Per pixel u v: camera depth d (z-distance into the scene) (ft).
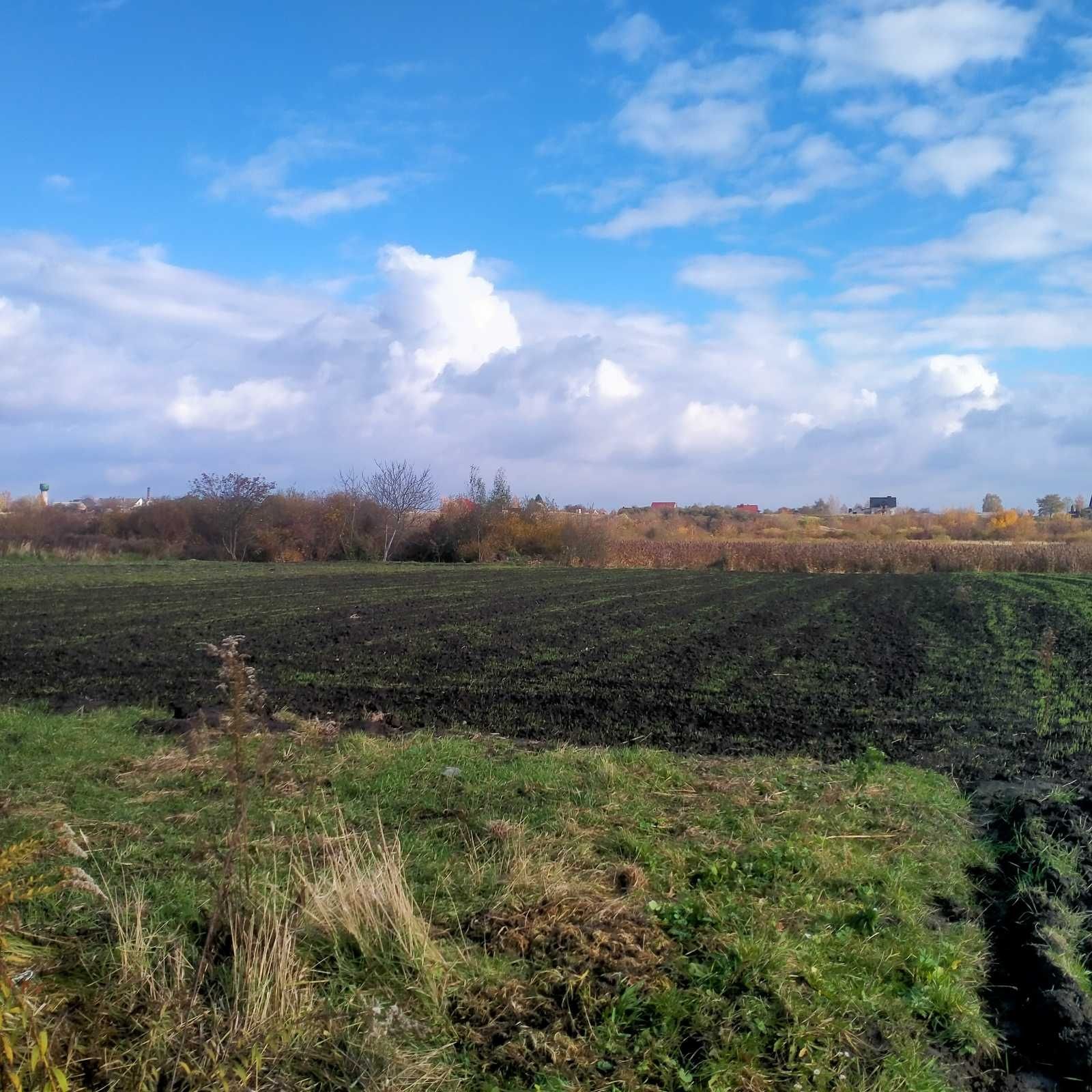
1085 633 72.18
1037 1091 14.26
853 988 16.07
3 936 14.38
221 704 39.75
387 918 16.80
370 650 57.52
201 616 75.00
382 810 24.76
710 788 27.55
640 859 21.45
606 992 15.58
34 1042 12.28
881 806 26.21
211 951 15.81
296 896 17.67
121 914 17.24
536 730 36.40
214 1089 12.63
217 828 22.95
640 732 36.45
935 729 37.93
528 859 20.67
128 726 35.01
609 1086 13.42
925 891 20.83
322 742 32.48
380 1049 13.57
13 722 34.76
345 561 173.88
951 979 16.63
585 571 152.76
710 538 270.26
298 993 14.84
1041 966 17.22
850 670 52.85
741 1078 13.51
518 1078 13.56
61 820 23.21
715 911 18.45
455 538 179.01
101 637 61.57
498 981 15.85
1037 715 40.81
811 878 20.67
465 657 55.11
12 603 82.89
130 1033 13.84
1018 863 22.61
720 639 65.92
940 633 71.26
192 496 175.22
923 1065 14.24
